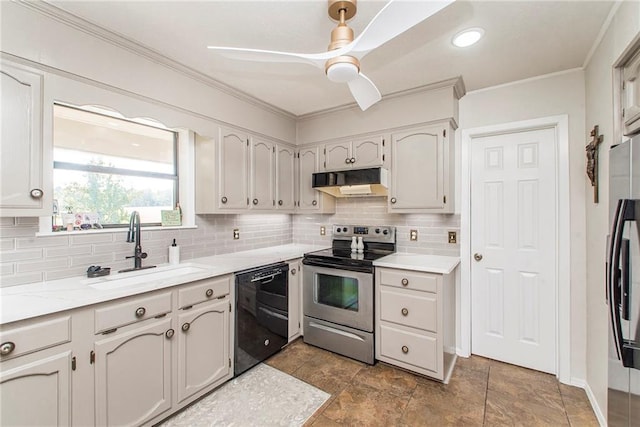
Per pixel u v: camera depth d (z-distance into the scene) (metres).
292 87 2.47
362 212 3.15
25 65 1.43
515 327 2.41
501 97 2.40
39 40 1.47
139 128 2.28
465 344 2.55
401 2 0.95
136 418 1.58
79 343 1.36
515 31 1.69
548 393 2.02
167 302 1.73
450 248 2.62
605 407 1.70
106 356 1.46
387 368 2.36
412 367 2.24
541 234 2.30
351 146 2.88
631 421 1.26
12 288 1.53
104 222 2.07
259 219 3.20
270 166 2.94
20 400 1.20
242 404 1.91
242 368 2.22
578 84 2.12
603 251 1.74
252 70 2.18
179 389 1.80
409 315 2.25
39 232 1.67
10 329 1.17
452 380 2.19
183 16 1.57
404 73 2.21
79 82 1.62
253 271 2.33
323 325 2.69
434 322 2.14
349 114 2.90
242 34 1.73
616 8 1.47
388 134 2.67
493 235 2.48
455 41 1.79
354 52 1.28
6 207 1.38
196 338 1.90
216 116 2.39
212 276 1.99
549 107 2.21
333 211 3.30
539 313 2.31
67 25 1.56
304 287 2.84
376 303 2.41
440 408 1.87
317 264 2.71
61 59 1.54
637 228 1.18
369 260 2.45
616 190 1.38
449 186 2.41
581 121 2.10
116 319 1.49
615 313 1.25
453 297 2.49
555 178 2.25
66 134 1.89
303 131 3.24
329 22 1.61
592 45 1.82
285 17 1.57
